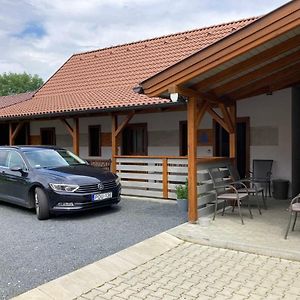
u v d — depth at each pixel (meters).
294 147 10.53
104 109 10.91
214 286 4.39
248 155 10.98
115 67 15.80
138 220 7.52
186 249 5.82
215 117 8.92
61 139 15.78
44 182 7.72
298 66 7.83
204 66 6.12
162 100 10.23
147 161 10.37
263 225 6.89
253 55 6.35
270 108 10.59
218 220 7.35
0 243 6.01
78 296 4.18
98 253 5.46
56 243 5.98
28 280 4.51
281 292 4.20
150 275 4.77
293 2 5.20
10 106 15.96
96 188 7.88
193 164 7.08
